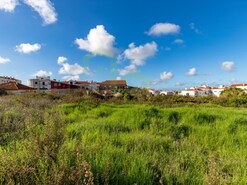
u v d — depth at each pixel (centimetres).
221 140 461
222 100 2389
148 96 2411
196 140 470
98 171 240
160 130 563
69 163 231
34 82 7456
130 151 336
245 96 2572
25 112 671
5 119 534
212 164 231
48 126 280
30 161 227
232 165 307
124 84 7938
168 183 236
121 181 236
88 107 1102
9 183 180
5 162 207
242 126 596
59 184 188
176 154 348
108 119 707
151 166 276
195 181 247
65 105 1125
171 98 2486
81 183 192
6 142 388
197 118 713
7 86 5103
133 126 610
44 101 1235
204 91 9281
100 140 376
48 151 238
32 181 204
